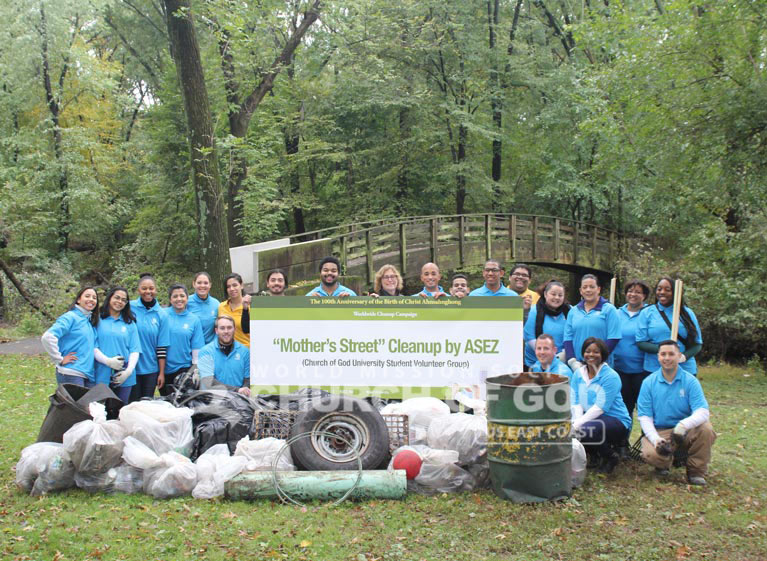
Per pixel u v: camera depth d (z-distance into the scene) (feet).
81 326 22.48
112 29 106.32
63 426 19.60
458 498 18.83
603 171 62.69
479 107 85.30
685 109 43.88
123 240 101.81
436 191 82.84
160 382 25.44
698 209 53.26
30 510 17.66
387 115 82.43
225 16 54.03
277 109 77.82
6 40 82.94
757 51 42.37
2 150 87.76
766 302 47.93
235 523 16.92
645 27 50.49
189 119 42.34
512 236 65.46
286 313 20.65
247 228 69.97
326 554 15.51
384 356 20.63
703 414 20.39
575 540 16.42
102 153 95.30
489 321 20.48
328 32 73.77
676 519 17.70
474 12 84.43
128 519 17.10
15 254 80.28
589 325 23.59
